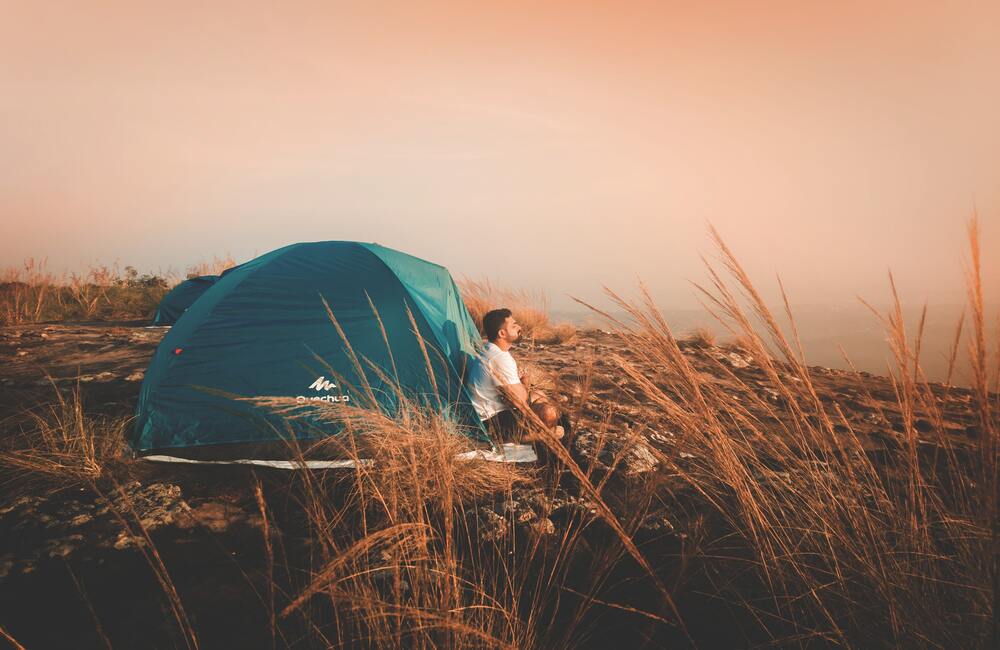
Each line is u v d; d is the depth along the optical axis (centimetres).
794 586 191
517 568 227
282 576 218
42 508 269
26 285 1163
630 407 439
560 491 299
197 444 338
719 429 191
